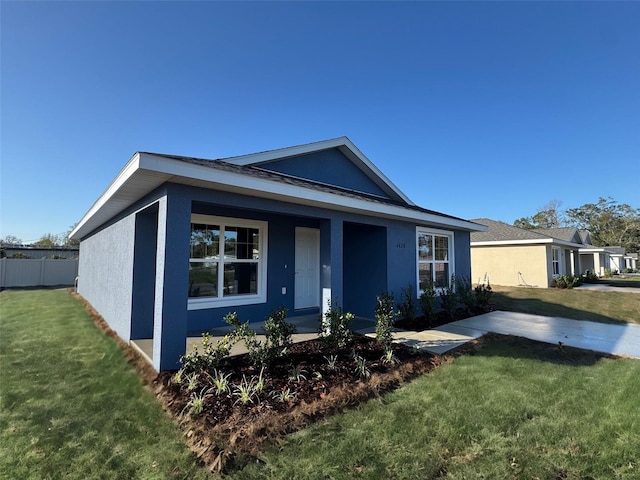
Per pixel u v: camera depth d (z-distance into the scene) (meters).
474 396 3.69
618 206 52.84
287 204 5.68
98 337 6.48
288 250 8.22
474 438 2.85
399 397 3.67
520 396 3.67
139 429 3.05
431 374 4.44
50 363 4.92
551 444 2.75
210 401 3.38
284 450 2.65
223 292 7.12
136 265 5.75
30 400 3.68
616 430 2.95
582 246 23.69
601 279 25.38
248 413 3.15
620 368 4.62
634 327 7.64
